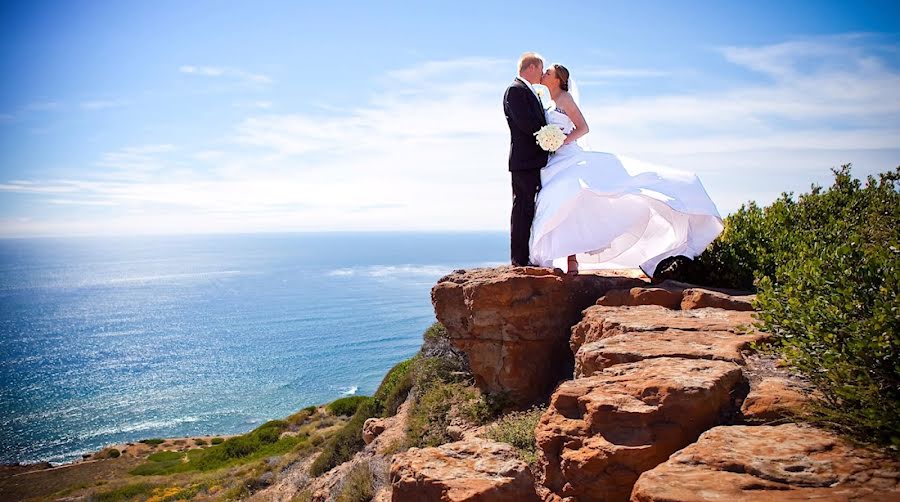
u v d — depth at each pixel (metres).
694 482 2.88
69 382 146.00
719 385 4.00
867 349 3.33
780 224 8.48
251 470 33.78
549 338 7.67
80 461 60.12
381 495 8.46
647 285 7.79
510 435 6.44
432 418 9.47
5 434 99.62
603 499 3.71
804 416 3.55
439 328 13.18
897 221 6.55
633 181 7.53
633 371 4.45
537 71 8.03
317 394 132.25
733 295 7.02
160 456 55.41
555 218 7.70
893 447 3.03
